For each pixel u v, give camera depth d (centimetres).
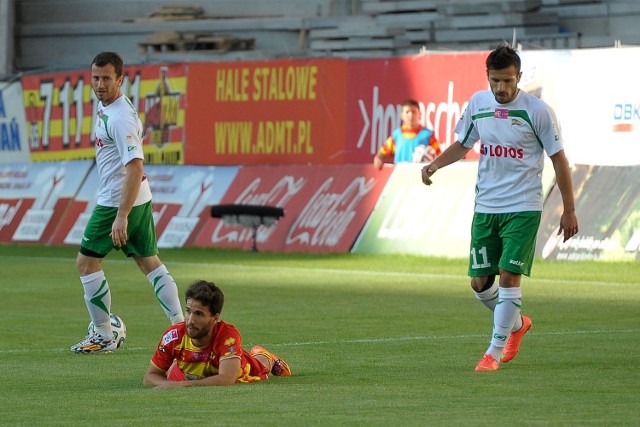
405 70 6581
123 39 9894
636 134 5734
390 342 3262
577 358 2895
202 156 7331
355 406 2173
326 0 9156
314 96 6925
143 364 2900
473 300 4381
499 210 2756
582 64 5878
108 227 3130
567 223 2755
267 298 4481
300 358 2944
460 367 2767
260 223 6800
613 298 4394
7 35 10250
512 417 2044
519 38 7850
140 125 3136
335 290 4769
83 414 2111
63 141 7831
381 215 6412
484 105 2780
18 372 2769
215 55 8894
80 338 3459
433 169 2884
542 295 4497
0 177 8006
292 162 7006
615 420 2009
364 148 6750
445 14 8244
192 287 2423
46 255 6794
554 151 2725
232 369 2444
